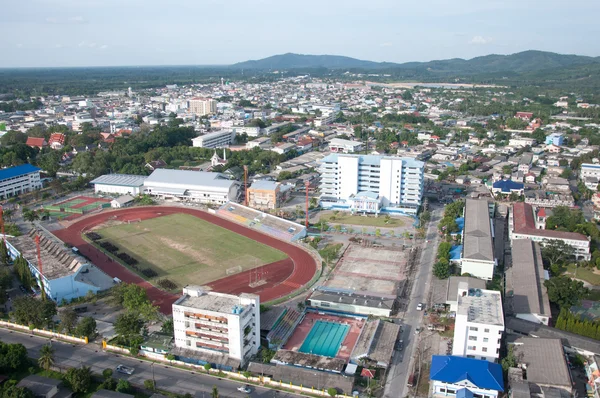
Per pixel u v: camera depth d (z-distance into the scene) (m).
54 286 170.88
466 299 147.12
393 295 174.38
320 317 165.62
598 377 122.75
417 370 133.12
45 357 130.75
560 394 117.00
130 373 131.50
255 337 142.00
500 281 187.25
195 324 137.25
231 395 123.31
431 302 169.75
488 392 118.56
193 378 130.50
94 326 149.75
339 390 123.12
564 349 137.12
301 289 183.88
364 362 134.62
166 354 138.25
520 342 138.00
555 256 199.50
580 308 167.62
